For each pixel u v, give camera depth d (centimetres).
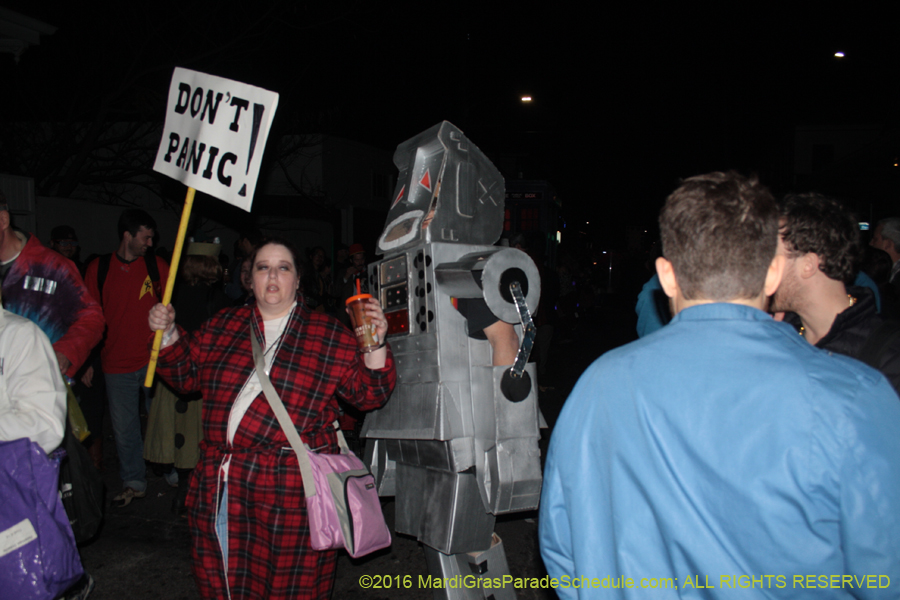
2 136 1246
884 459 105
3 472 205
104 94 1265
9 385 218
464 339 246
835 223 192
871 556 104
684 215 124
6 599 204
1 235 293
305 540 228
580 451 129
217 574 228
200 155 261
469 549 247
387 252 279
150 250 470
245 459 227
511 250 226
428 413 243
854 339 189
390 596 354
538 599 345
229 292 655
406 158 288
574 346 1395
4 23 671
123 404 461
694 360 118
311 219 1945
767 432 109
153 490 503
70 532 223
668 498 115
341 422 546
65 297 319
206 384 239
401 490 270
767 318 122
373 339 229
